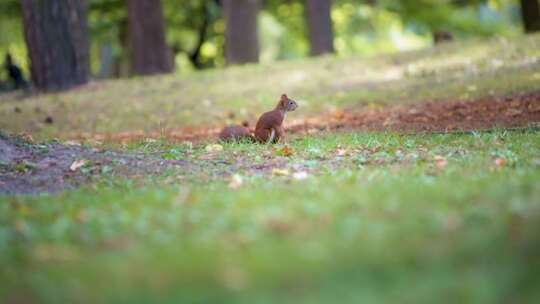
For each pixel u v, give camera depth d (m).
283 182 11.45
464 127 17.78
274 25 54.84
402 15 50.12
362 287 6.54
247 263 7.28
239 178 11.61
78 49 31.88
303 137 17.52
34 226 9.28
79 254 8.07
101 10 45.84
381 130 18.52
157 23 36.44
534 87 22.06
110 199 10.64
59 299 6.76
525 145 13.91
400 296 6.31
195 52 52.66
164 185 11.91
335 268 7.00
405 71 27.98
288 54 58.84
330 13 39.31
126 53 48.00
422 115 20.39
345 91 26.28
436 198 9.25
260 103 25.92
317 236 7.98
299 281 6.76
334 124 20.62
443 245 7.36
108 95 28.98
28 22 31.28
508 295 6.26
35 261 7.88
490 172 11.09
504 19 59.34
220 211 9.41
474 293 6.27
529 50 28.14
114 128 23.05
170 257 7.66
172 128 22.64
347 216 8.66
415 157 13.19
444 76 26.25
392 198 9.34
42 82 31.36
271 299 6.38
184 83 30.66
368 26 54.88
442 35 39.84
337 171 12.05
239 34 37.84
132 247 8.13
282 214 8.92
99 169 13.38
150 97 28.22
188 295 6.63
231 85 29.45
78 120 24.55
